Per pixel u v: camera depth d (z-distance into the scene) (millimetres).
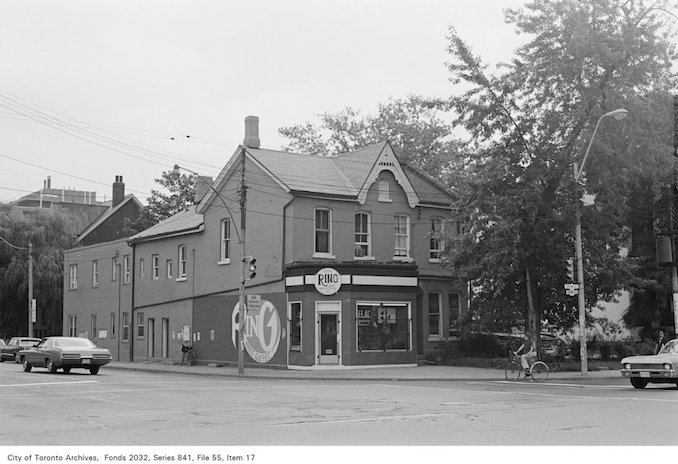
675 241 28578
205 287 42625
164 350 46094
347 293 34906
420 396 20906
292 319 36000
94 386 25047
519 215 31344
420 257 40344
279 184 37062
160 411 16906
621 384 25859
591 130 30844
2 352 49812
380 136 59031
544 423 14328
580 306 30000
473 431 13211
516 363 28469
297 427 13859
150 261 48062
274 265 37250
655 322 41625
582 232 33125
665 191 30484
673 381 23375
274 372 33938
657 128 31578
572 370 33656
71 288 56906
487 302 35781
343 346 34688
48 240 61219
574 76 30984
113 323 51344
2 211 61844
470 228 34000
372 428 13695
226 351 40531
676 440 12039
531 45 31828
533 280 33344
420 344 39438
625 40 30516
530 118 32188
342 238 37875
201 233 43375
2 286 59062
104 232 68625
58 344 32781
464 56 32500
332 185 38219
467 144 33344
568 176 31500
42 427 13992
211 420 15055
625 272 34031
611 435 12633
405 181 40062
